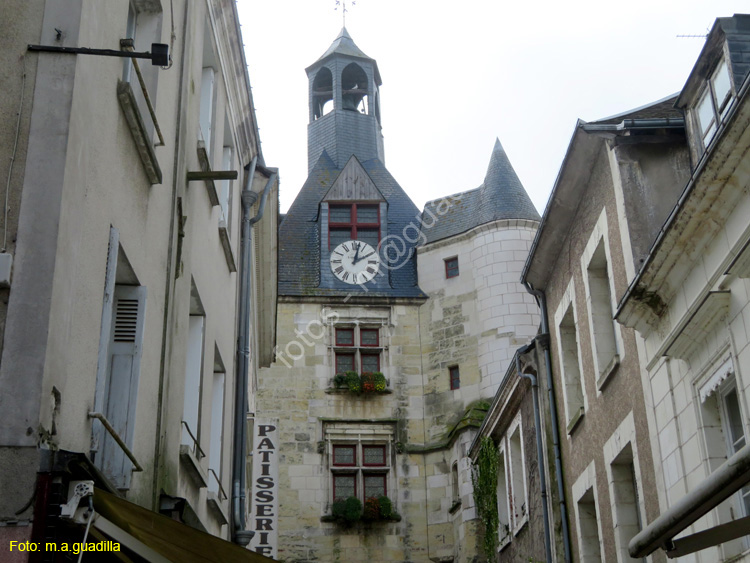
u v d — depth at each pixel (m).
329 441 34.72
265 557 6.88
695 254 10.82
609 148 13.90
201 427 11.85
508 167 38.78
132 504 6.14
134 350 8.16
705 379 10.84
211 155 13.14
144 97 8.68
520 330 35.03
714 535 7.19
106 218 7.46
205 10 12.58
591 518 15.75
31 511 5.59
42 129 6.36
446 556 32.88
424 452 34.62
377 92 48.25
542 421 17.38
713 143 9.65
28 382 5.80
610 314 14.75
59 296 6.12
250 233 15.98
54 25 6.63
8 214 6.14
